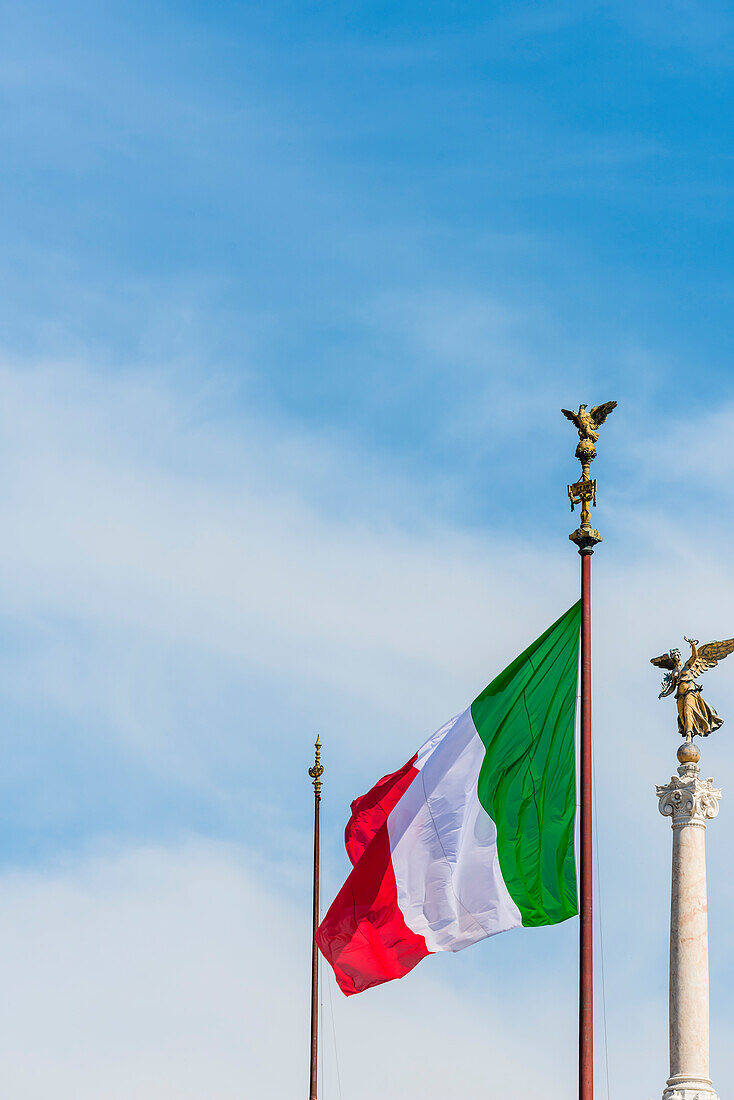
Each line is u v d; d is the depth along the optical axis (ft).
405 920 161.79
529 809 158.30
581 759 150.51
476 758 160.25
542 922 156.66
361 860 163.22
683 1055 149.69
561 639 158.61
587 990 143.33
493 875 158.92
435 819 160.56
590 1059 141.90
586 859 147.13
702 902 152.66
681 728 157.89
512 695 159.63
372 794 200.13
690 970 151.12
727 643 158.61
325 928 164.35
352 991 166.09
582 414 158.81
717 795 155.43
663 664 160.25
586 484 157.17
